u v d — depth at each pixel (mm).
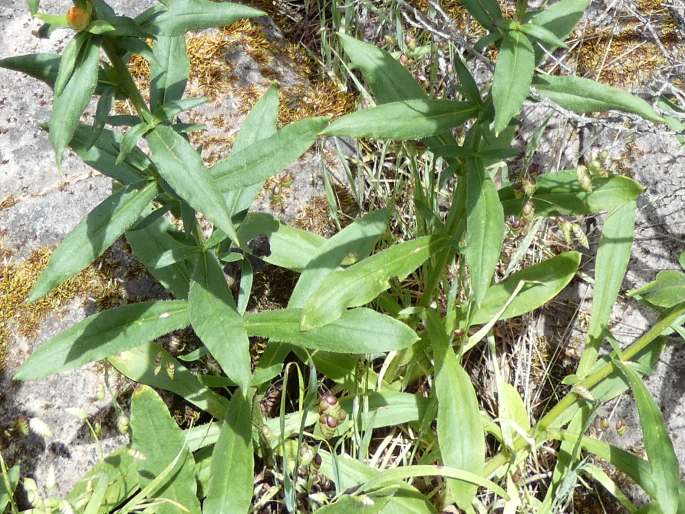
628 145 466
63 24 277
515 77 310
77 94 283
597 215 469
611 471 427
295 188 477
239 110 487
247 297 366
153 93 333
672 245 447
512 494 390
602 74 491
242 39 507
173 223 439
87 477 364
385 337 349
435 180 471
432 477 417
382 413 400
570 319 460
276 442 393
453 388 379
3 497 346
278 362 404
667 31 494
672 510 351
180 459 367
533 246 467
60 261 308
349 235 393
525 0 318
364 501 351
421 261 371
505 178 435
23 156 458
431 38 494
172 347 433
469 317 395
